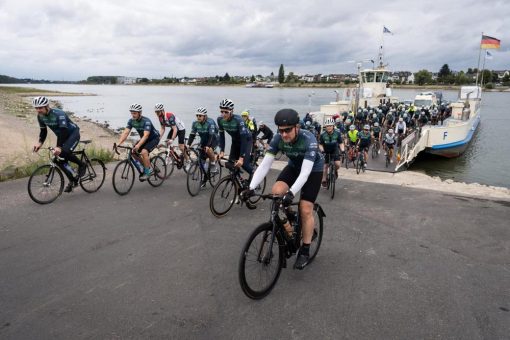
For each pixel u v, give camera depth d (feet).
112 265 13.01
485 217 18.17
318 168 11.76
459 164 63.93
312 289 11.40
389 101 104.58
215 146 23.56
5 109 118.01
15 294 11.08
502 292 11.25
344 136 52.65
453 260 13.46
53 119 19.66
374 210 19.54
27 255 13.76
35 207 19.45
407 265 13.06
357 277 12.19
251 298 10.57
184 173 28.99
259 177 11.40
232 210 19.56
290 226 11.48
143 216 18.35
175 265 13.03
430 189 24.30
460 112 81.66
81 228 16.58
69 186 21.33
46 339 9.01
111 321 9.74
